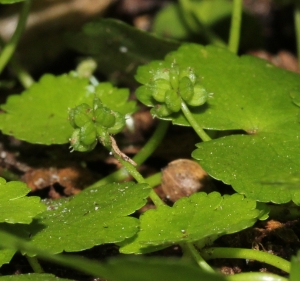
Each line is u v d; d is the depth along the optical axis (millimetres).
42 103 133
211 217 109
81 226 109
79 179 133
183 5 165
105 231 108
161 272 96
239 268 116
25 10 137
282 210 120
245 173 112
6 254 108
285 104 122
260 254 112
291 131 118
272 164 114
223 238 119
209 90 123
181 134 141
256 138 117
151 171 136
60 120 131
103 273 98
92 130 115
